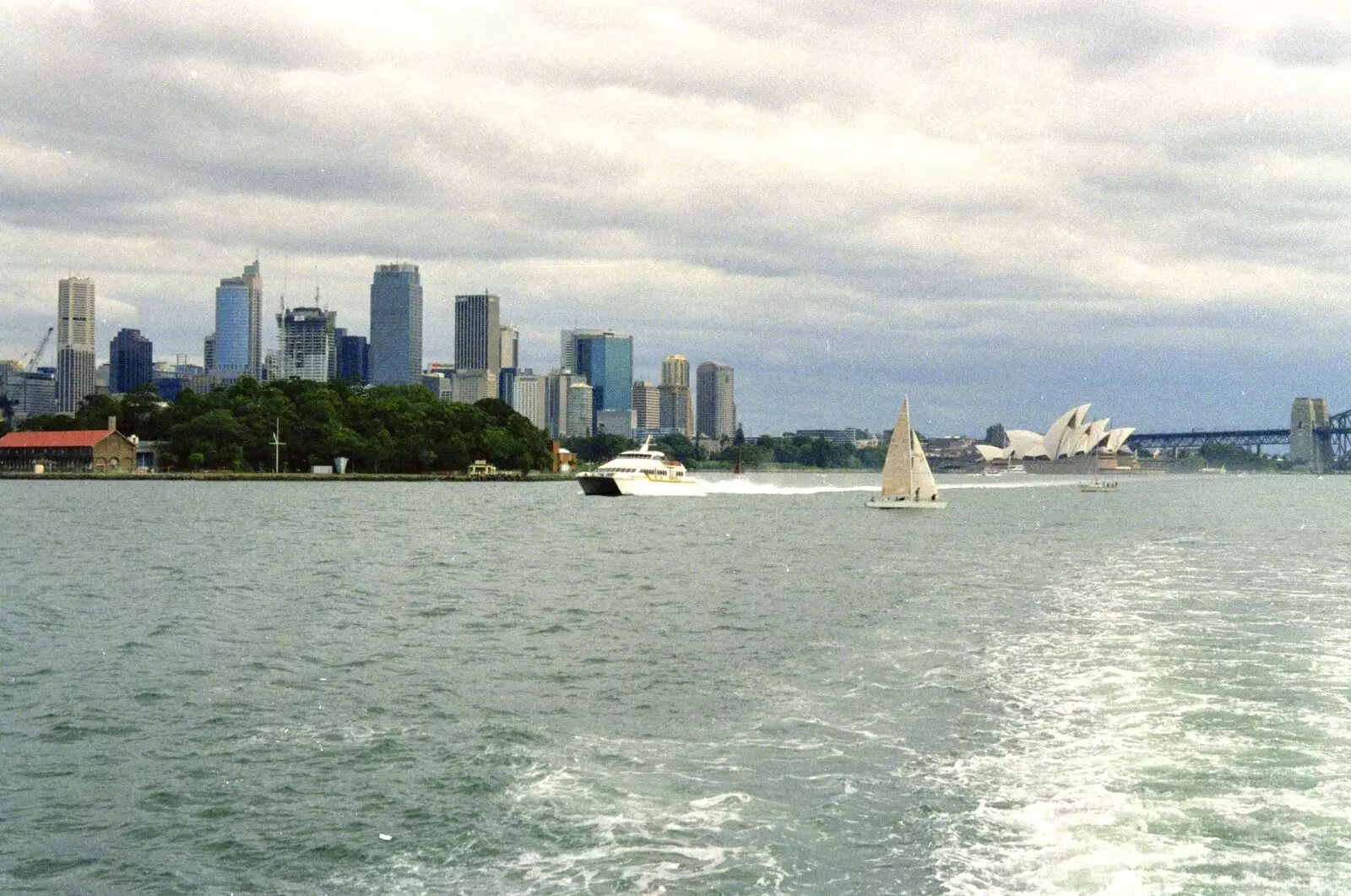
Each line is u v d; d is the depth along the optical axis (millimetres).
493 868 22484
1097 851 22891
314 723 33031
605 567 76438
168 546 90875
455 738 31250
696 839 23688
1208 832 23875
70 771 28578
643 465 190500
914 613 54469
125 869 22797
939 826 24266
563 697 36219
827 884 21531
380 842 23891
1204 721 32438
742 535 108750
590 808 25547
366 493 199000
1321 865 22203
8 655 42906
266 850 23578
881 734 31391
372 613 54438
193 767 28844
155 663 41656
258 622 51625
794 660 42156
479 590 63375
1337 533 122500
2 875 22516
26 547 89375
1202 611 54844
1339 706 34250
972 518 145000
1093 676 38562
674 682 38250
